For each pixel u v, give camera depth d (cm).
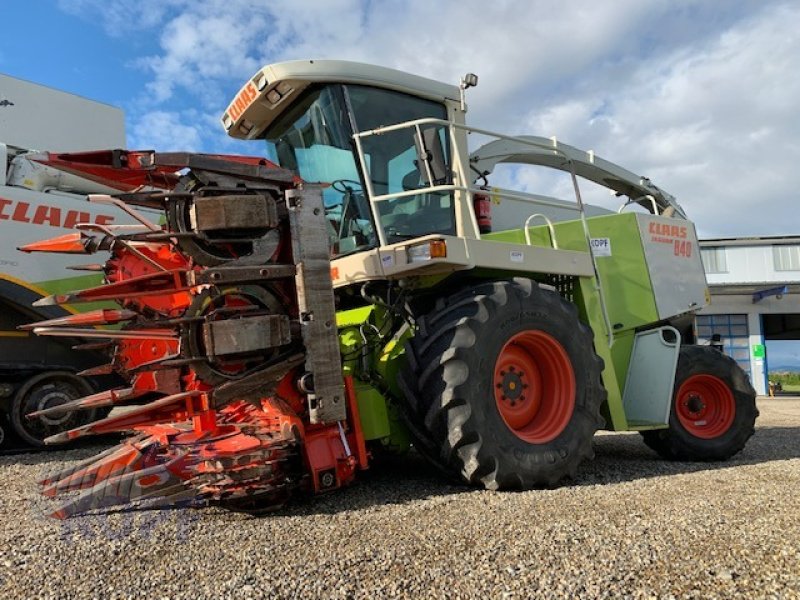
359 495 349
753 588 199
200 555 238
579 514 291
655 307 558
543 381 409
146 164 291
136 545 252
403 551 237
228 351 289
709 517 283
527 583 204
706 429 540
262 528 275
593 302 469
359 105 423
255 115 453
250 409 351
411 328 403
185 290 300
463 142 455
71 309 632
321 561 228
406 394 373
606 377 466
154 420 291
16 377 622
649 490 354
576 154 638
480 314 367
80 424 648
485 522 278
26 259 623
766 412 1184
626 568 216
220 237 298
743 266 2389
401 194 394
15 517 312
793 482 380
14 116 919
